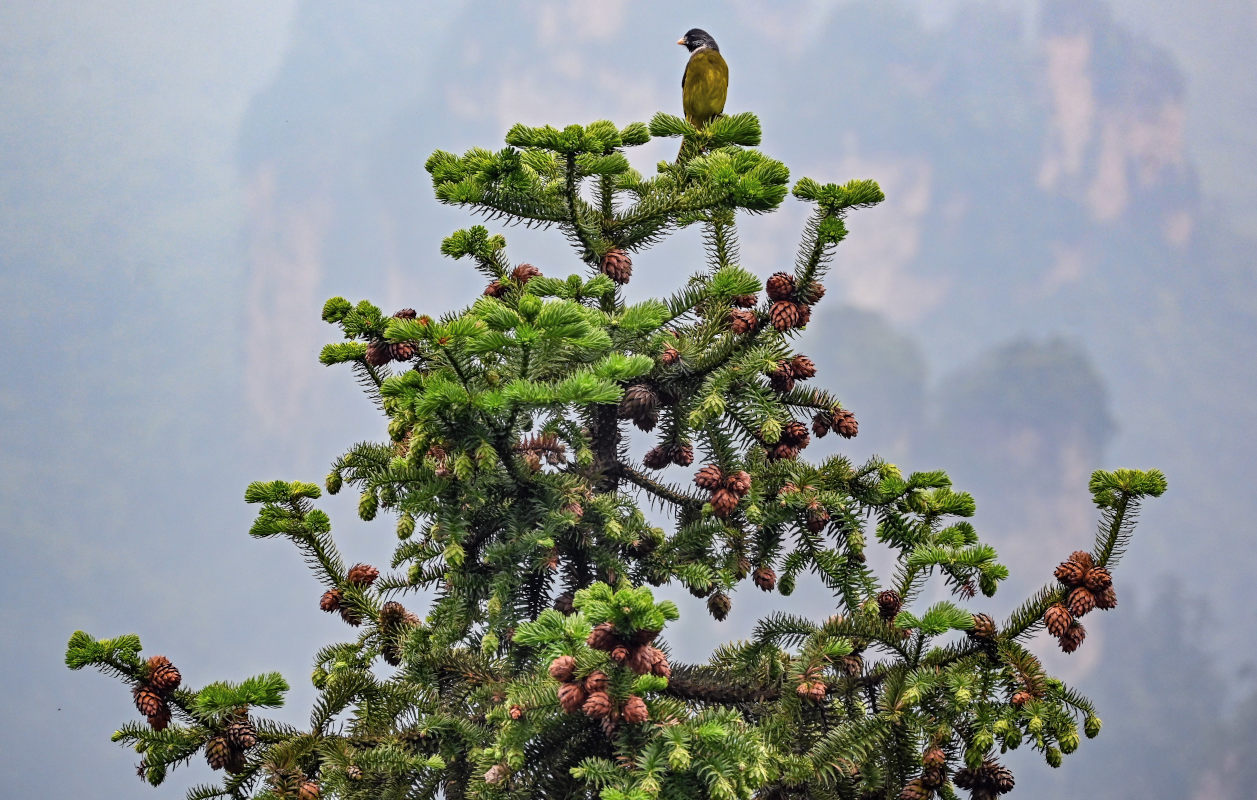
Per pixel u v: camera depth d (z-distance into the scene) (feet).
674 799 18.76
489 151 24.47
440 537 23.99
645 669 17.58
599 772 18.43
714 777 18.25
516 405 21.22
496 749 20.20
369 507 24.64
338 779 21.04
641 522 24.73
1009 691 21.11
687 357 24.09
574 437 25.49
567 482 23.84
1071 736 20.65
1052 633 20.43
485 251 26.09
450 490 23.76
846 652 21.66
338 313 24.08
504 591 23.58
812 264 22.34
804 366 24.40
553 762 21.45
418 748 22.71
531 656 25.22
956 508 24.32
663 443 25.45
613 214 25.44
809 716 22.84
